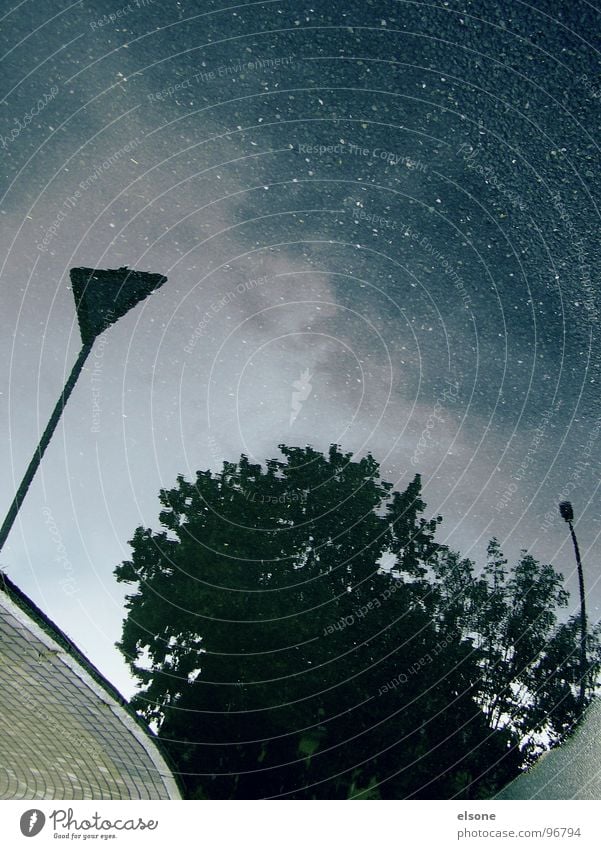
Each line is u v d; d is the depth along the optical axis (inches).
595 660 250.5
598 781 200.7
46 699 182.7
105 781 221.8
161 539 296.2
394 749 248.5
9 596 153.3
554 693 254.1
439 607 289.3
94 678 175.2
